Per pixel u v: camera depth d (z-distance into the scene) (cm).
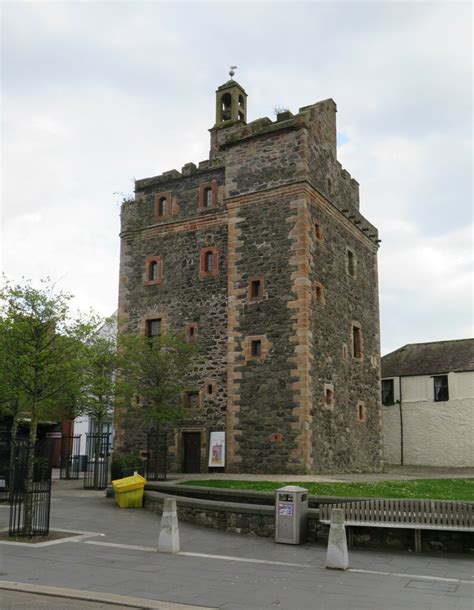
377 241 3228
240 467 2372
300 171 2480
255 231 2538
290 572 975
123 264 2947
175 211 2852
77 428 3744
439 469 3197
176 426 2583
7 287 1630
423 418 3550
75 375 1697
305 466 2239
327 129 2759
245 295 2508
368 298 3038
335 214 2742
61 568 975
